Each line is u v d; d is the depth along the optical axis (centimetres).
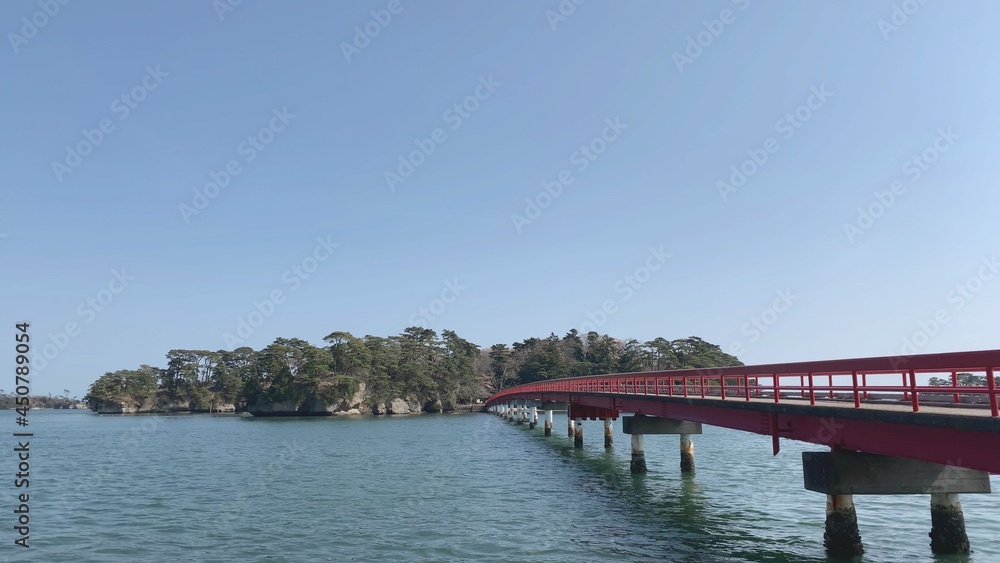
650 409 3575
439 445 6394
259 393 14838
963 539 1894
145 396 17250
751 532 2345
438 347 16700
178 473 4428
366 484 3700
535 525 2536
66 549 2273
